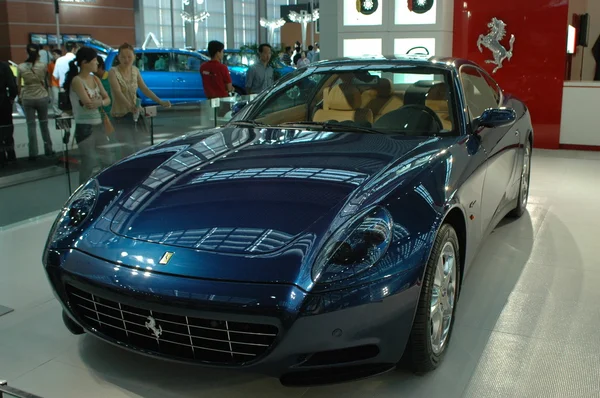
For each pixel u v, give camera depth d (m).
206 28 26.84
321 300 1.77
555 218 4.20
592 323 2.62
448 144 2.59
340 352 1.90
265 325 1.81
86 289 1.99
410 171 2.25
